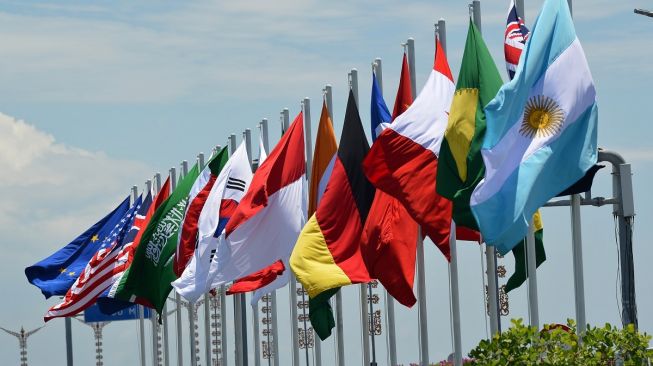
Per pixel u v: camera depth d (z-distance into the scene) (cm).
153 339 7200
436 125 3684
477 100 3500
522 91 3294
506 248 3288
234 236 4694
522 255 3694
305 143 4916
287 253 4747
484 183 3272
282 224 4728
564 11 3341
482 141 3469
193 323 6400
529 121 3306
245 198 4662
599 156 3722
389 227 3834
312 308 4341
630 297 3641
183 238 5366
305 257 4072
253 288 5106
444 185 3512
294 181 4759
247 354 6944
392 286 3831
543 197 3306
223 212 5156
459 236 4056
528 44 3312
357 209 4097
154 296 5569
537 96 3306
